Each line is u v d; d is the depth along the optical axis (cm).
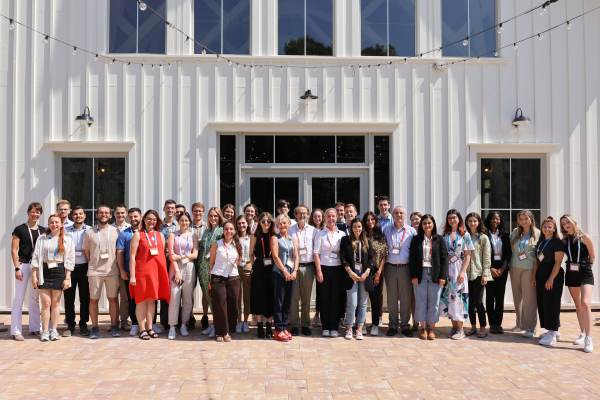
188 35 770
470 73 785
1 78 747
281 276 588
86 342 577
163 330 633
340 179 780
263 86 770
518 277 630
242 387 422
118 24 774
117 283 614
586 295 559
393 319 620
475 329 625
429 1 789
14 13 749
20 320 593
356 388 422
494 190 790
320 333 630
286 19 786
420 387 426
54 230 582
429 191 776
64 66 754
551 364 496
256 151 774
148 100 759
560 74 788
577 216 784
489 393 413
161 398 396
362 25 791
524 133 784
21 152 745
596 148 788
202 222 655
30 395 402
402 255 614
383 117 779
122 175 764
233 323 597
